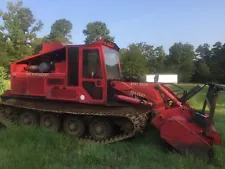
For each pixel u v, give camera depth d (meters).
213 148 6.38
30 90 9.13
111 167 5.82
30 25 59.44
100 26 92.19
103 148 6.74
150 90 7.91
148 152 6.79
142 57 69.19
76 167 5.72
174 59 103.62
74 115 8.27
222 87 6.51
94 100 8.08
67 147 6.84
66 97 8.45
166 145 7.20
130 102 7.95
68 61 8.45
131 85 8.14
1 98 9.84
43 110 8.47
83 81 8.23
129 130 7.68
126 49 76.00
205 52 118.69
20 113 9.43
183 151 6.54
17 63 9.65
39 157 5.98
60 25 96.31
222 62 99.69
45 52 8.92
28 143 6.89
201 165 5.86
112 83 8.12
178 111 7.30
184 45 104.88
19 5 57.19
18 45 54.59
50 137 7.15
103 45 8.17
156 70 101.50
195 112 7.28
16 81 9.50
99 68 8.07
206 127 6.64
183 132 6.59
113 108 8.05
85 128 8.26
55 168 5.61
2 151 6.40
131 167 5.75
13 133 7.48
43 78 8.87
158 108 7.79
